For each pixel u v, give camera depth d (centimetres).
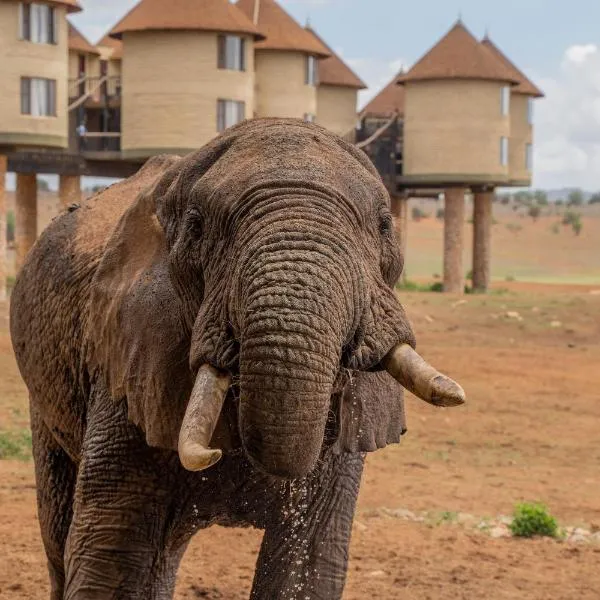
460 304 4316
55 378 783
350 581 1079
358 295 516
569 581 1110
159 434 601
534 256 12912
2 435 1806
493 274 10594
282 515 674
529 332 3750
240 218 534
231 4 5256
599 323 3894
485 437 2000
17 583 1052
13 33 4838
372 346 538
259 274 499
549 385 2628
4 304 4253
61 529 842
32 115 4875
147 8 5178
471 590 1064
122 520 656
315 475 669
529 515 1303
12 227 11712
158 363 600
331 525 677
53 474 845
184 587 1055
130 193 821
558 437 2027
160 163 848
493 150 5938
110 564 656
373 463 1714
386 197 573
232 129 602
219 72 5169
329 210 526
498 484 1603
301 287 491
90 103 5666
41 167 5291
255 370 487
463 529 1311
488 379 2677
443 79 5922
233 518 684
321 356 486
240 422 502
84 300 749
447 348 3241
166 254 623
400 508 1410
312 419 485
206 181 564
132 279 630
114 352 633
